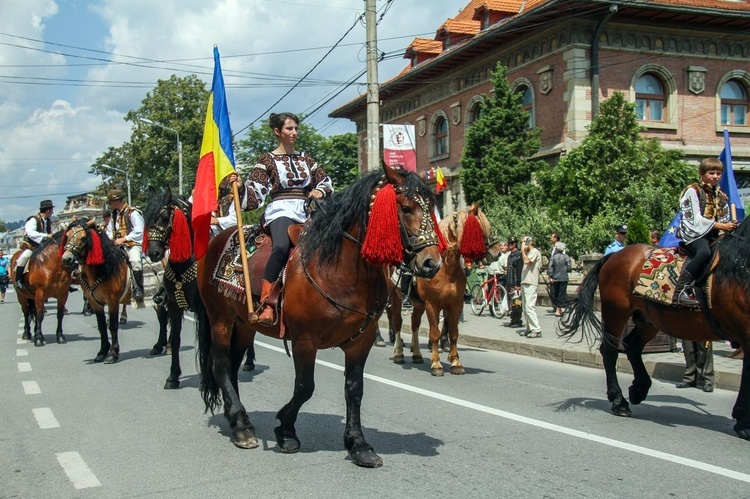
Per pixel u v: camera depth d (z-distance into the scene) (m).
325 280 5.01
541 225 19.86
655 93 24.55
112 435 6.14
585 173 20.02
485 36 25.28
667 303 6.34
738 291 5.79
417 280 9.51
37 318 12.20
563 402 7.54
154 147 52.25
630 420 6.68
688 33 24.34
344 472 5.00
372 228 4.56
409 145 17.50
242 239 5.62
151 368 9.78
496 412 7.00
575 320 7.31
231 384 6.05
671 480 4.82
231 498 4.48
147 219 8.38
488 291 17.52
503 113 23.30
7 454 5.57
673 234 7.40
